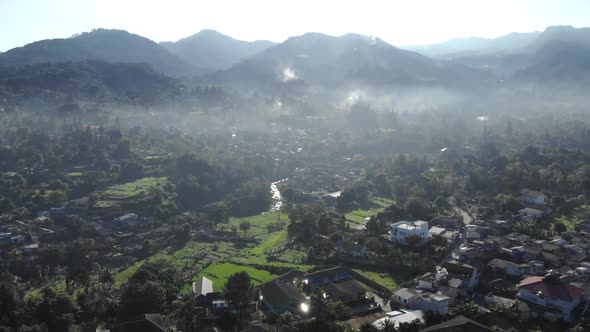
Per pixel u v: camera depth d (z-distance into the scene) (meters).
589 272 115.44
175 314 102.19
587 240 139.00
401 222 147.50
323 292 107.06
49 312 101.81
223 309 105.06
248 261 141.50
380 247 132.88
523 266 117.75
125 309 104.44
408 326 88.94
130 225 181.00
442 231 147.50
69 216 181.12
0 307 104.69
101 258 154.00
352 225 170.38
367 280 118.88
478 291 110.69
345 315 98.38
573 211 175.75
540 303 101.25
